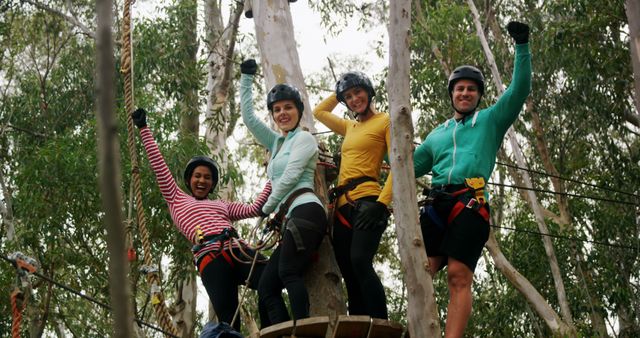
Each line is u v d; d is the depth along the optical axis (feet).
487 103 42.22
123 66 18.12
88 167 31.12
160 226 30.50
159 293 16.96
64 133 35.50
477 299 42.39
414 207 13.51
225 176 32.83
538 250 41.75
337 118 17.25
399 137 13.79
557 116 43.42
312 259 16.84
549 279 41.70
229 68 38.81
